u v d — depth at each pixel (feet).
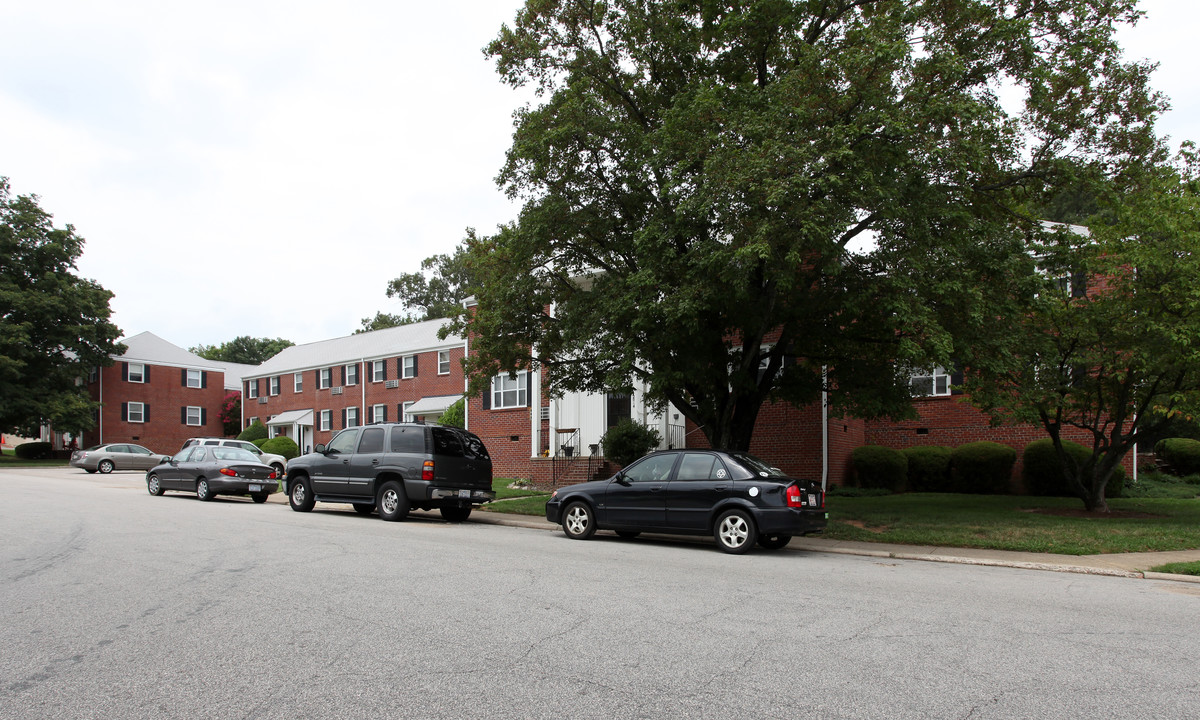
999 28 41.04
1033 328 45.65
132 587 24.75
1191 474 75.10
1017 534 40.34
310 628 19.56
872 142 37.58
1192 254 41.42
